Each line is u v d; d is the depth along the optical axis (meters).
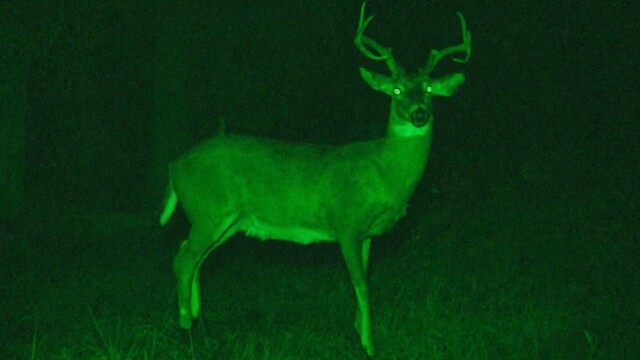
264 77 15.30
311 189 6.99
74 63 17.19
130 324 7.36
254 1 14.24
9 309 7.97
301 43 15.09
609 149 15.50
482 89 16.73
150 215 12.55
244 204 7.21
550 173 14.38
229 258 10.19
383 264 9.76
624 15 16.94
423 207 12.94
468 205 13.11
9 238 11.45
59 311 7.89
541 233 11.01
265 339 6.92
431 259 9.93
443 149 15.24
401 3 16.42
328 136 15.88
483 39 16.81
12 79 13.26
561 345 6.61
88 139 18.33
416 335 6.95
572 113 16.73
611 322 7.15
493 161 15.05
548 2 16.88
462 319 7.29
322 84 15.81
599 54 17.08
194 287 7.45
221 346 6.89
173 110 12.68
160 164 12.70
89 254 10.45
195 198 7.25
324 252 10.34
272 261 10.02
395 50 16.55
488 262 9.63
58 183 17.61
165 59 12.69
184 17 12.68
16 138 13.46
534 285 8.51
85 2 13.19
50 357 6.53
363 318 6.75
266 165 7.11
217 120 15.30
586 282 8.55
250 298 8.45
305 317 7.68
